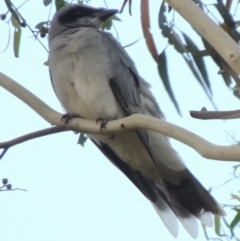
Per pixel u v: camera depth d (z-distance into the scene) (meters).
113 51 9.34
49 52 9.40
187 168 9.10
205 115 5.99
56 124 7.05
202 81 7.40
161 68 7.34
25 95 7.06
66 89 9.10
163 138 9.05
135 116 6.58
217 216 8.54
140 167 9.50
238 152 5.42
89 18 10.07
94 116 9.11
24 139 6.92
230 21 7.41
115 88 9.12
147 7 6.87
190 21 5.95
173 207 8.99
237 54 5.69
